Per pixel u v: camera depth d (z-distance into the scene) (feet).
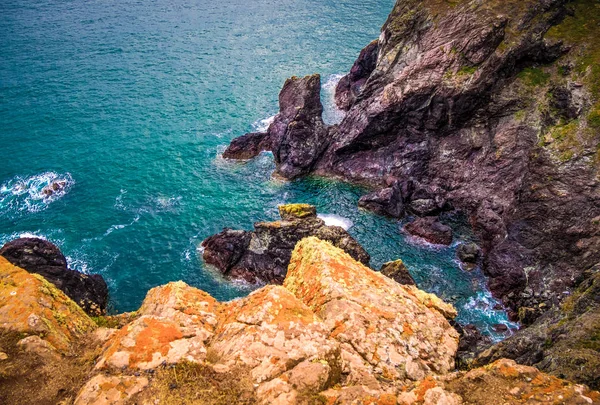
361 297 62.90
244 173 189.26
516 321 123.03
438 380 48.78
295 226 144.05
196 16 352.08
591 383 55.01
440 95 164.45
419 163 172.65
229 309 58.49
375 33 307.78
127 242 156.46
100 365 48.08
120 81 261.24
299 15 344.90
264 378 46.73
